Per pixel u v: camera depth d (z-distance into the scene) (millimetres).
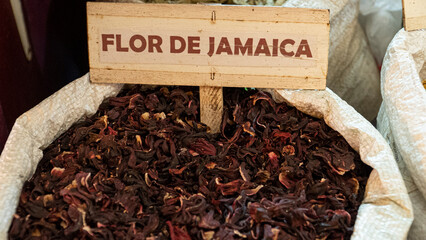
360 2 1622
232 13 1080
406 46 1212
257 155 1104
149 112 1148
